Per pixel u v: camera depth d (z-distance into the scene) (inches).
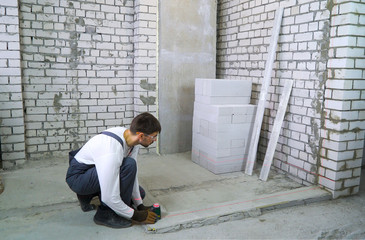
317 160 121.7
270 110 144.7
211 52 174.2
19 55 134.3
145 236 89.2
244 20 158.7
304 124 126.5
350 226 97.3
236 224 97.7
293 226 96.7
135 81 163.8
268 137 147.3
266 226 96.4
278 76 138.9
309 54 122.3
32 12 143.0
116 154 81.4
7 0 129.0
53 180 127.8
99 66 159.3
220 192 120.3
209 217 97.2
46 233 90.0
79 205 107.2
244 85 146.0
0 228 92.0
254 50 152.6
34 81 147.7
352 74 109.6
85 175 87.1
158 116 166.4
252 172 141.6
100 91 161.5
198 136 152.6
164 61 163.6
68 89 154.9
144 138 85.0
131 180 87.9
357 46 108.5
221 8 177.2
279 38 137.0
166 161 159.0
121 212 85.7
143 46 158.6
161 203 109.1
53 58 149.7
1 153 142.0
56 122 154.9
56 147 156.8
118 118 167.5
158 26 160.2
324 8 114.7
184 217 96.6
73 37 152.1
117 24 159.9
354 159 117.5
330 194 116.6
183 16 164.4
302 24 124.8
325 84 116.0
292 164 134.1
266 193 119.6
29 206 105.3
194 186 126.7
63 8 148.3
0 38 130.1
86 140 162.4
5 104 135.0
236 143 142.3
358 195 121.5
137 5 156.3
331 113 114.2
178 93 169.0
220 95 141.5
